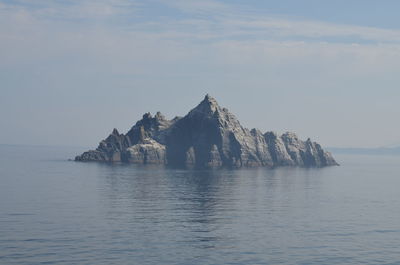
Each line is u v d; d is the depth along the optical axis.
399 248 76.94
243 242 78.38
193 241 77.88
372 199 144.38
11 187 151.12
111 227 86.81
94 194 136.12
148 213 103.56
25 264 62.84
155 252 70.50
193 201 125.62
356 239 82.88
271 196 143.12
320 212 112.38
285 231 88.19
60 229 83.94
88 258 66.38
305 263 67.62
